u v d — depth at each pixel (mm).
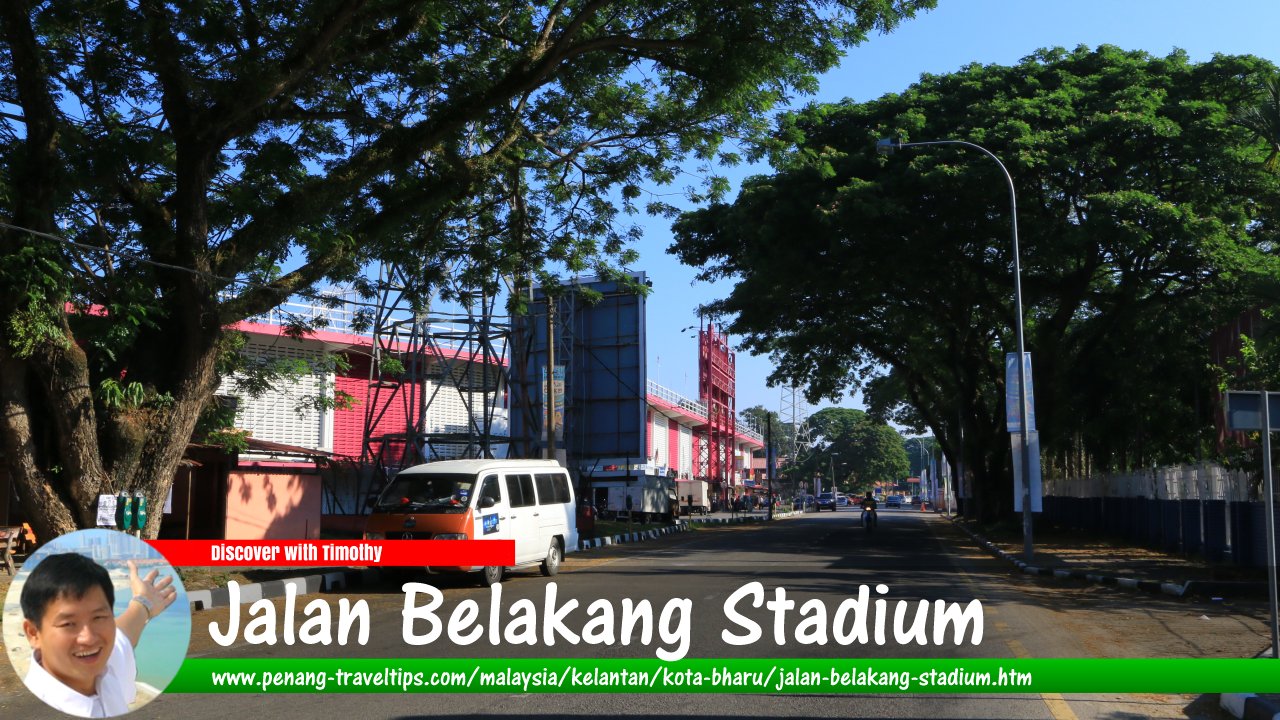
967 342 36594
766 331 35531
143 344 13906
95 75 13477
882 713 6922
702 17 14602
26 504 12672
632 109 18188
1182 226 25203
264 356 28953
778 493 98062
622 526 36281
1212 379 28609
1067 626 11352
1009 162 26078
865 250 29031
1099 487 32781
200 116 13164
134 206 13828
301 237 14328
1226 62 27266
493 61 16875
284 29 13625
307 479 22922
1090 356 32844
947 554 24547
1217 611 12977
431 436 26859
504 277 19047
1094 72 28938
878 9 14062
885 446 122938
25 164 11773
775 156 18234
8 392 12375
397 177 15312
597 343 35375
